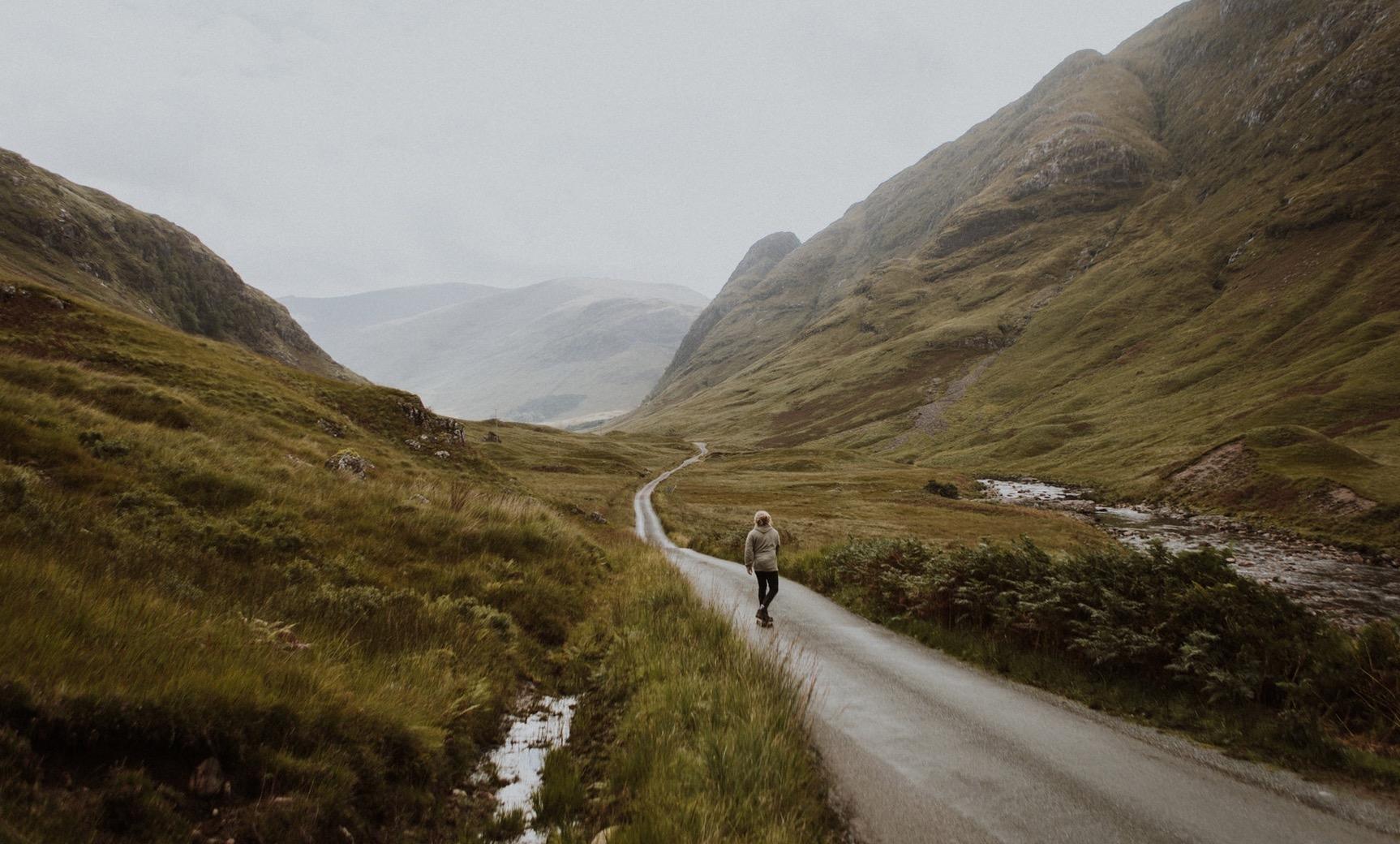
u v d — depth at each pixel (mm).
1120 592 10359
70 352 31609
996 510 68438
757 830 4801
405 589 10109
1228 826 5312
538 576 12914
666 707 7148
